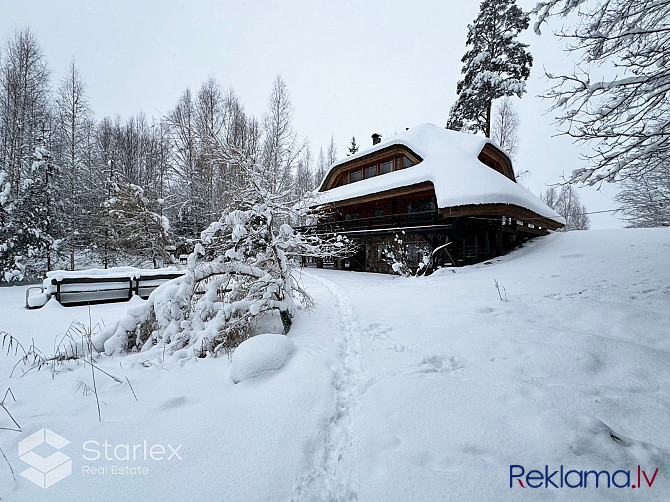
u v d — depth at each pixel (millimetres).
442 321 5023
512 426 2291
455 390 2859
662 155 4465
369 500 1734
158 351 4324
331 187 21891
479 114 20844
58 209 17703
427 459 2008
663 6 4184
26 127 20094
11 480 1905
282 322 5371
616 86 4316
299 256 6820
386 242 16516
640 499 1626
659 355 3256
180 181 22266
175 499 1765
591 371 3092
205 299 4824
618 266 8164
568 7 4562
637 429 2193
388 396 2848
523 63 19000
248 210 5871
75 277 8812
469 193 11055
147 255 17156
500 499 1668
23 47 20500
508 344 3801
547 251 12102
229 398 2951
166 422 2527
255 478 1931
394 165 17312
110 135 30906
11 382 3416
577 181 4875
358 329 5074
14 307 8453
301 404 2791
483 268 10820
